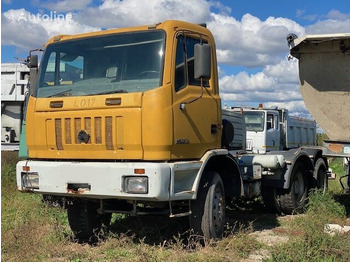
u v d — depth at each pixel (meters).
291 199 9.10
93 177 5.61
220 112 6.71
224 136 7.30
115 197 5.56
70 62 6.20
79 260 5.82
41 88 6.30
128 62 5.83
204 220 6.22
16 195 9.82
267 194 9.14
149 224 7.44
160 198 5.36
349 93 8.12
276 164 8.35
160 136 5.49
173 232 6.98
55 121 6.03
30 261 5.76
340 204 9.09
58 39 6.46
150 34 5.82
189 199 5.89
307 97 8.50
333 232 6.71
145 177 5.38
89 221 6.96
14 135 11.41
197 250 6.07
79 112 5.84
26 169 6.07
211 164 6.79
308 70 8.41
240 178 7.06
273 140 13.30
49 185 5.89
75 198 6.64
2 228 7.18
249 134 12.88
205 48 5.77
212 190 6.32
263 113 12.93
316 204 8.90
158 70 5.64
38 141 6.15
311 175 9.98
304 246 5.70
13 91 11.24
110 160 5.75
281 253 5.55
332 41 8.04
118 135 5.61
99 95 5.75
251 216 9.07
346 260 5.45
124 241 6.41
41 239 6.60
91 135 5.76
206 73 5.77
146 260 5.55
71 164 5.75
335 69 8.19
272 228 7.88
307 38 7.90
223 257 5.74
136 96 5.53
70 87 6.08
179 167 5.59
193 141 6.02
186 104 5.88
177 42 5.86
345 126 8.24
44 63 6.39
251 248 6.30
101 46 6.07
